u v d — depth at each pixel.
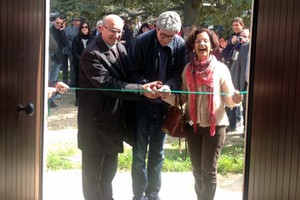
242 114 6.23
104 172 3.68
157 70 3.62
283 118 2.45
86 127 3.49
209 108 3.43
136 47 3.61
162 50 3.62
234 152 5.69
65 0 8.47
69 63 6.38
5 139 2.54
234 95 3.48
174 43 3.66
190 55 3.63
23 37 2.75
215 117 3.44
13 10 2.58
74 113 7.12
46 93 3.21
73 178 4.95
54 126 6.74
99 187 3.62
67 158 5.58
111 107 3.47
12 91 2.62
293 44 2.34
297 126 2.27
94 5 8.48
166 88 3.51
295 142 2.29
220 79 3.48
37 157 3.14
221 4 8.13
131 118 3.69
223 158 5.49
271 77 2.65
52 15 8.36
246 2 7.85
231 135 6.21
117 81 3.44
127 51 3.79
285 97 2.43
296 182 2.27
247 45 5.41
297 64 2.28
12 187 2.67
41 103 3.17
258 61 2.90
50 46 6.21
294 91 2.31
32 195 3.06
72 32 6.90
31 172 3.02
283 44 2.47
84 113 3.49
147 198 3.87
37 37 3.01
